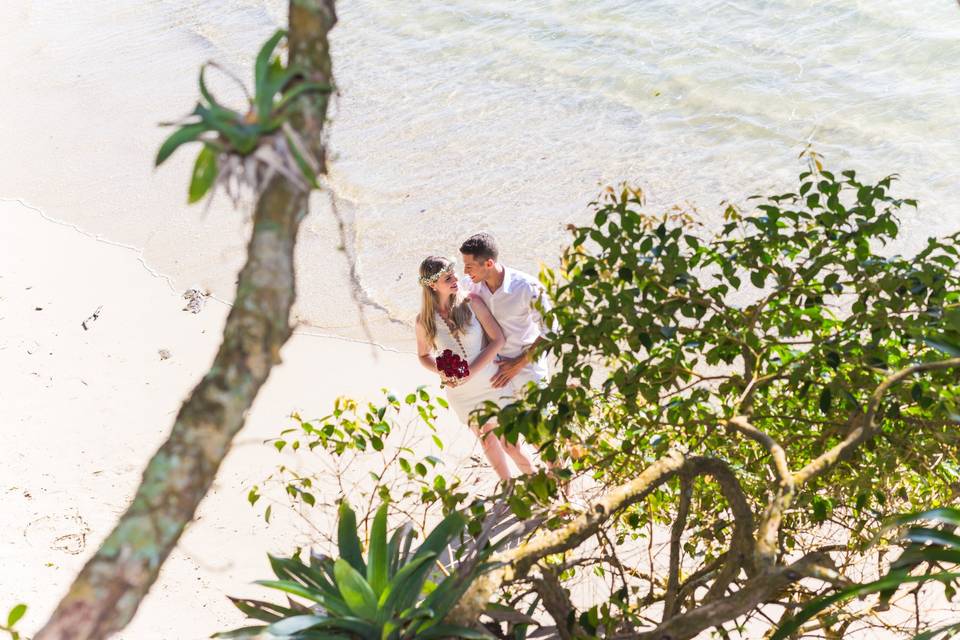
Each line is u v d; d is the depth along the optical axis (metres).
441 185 10.23
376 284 8.60
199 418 1.55
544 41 13.45
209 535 5.71
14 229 9.62
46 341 7.64
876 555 4.59
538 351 3.87
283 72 1.67
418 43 13.93
